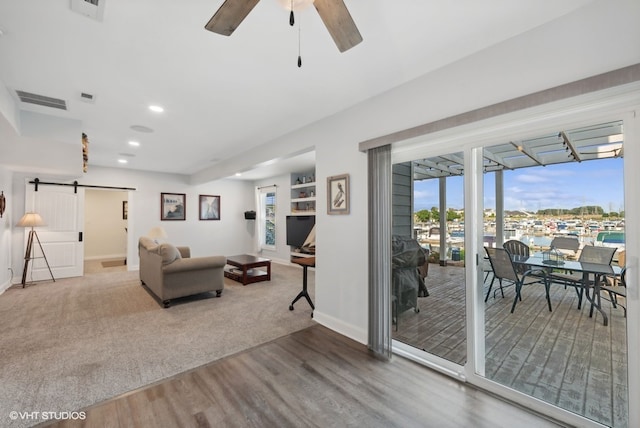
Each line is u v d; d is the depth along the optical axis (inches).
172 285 152.2
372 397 76.3
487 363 86.3
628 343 60.3
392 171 106.0
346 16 52.1
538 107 68.0
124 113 120.3
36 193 210.8
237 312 142.9
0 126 104.8
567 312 74.9
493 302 87.2
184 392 78.0
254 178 321.4
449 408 72.1
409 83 93.7
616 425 63.4
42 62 81.4
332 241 121.3
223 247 314.5
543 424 66.7
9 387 79.4
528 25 67.3
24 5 58.9
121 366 91.0
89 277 223.9
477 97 77.7
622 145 63.1
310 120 130.0
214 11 61.5
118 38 70.8
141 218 263.1
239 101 108.7
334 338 112.3
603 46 59.4
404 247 104.4
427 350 96.3
